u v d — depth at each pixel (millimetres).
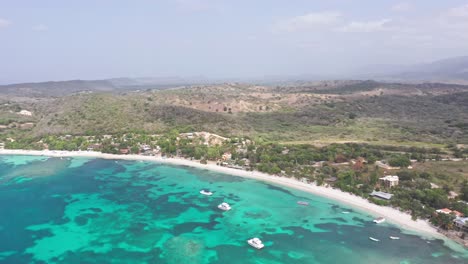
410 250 90375
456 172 142250
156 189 140000
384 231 101062
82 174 160500
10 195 132125
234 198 129250
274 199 127750
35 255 87938
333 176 147000
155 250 90750
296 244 94312
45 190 138250
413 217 106312
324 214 113812
